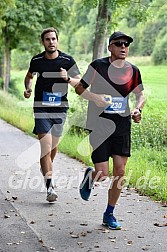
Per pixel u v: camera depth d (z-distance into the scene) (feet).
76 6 127.65
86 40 158.81
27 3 121.60
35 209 29.25
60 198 31.81
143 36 88.79
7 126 72.79
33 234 24.81
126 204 30.45
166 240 24.12
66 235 24.70
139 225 26.40
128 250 22.75
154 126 52.06
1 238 24.23
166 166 41.98
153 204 30.50
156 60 87.15
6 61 128.67
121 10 65.26
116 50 24.57
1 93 113.70
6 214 28.19
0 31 116.47
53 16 124.67
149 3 62.69
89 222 26.81
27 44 126.72
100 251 22.59
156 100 64.54
